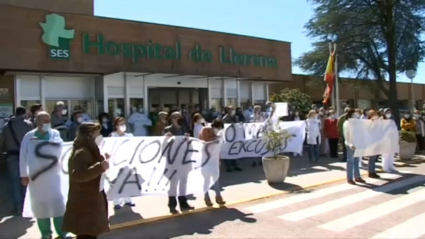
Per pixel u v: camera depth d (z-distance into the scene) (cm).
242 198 870
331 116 1570
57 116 1029
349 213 738
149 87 1736
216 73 1931
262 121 1480
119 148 760
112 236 630
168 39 1752
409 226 652
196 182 805
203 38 1884
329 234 618
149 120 1547
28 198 613
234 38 2027
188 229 661
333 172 1198
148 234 639
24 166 595
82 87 1573
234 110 1530
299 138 1387
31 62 1372
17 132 762
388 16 2705
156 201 859
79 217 456
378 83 2939
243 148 1255
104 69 1545
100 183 471
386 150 1172
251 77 2098
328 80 1834
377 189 952
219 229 656
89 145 471
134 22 1641
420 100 5025
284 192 926
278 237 608
